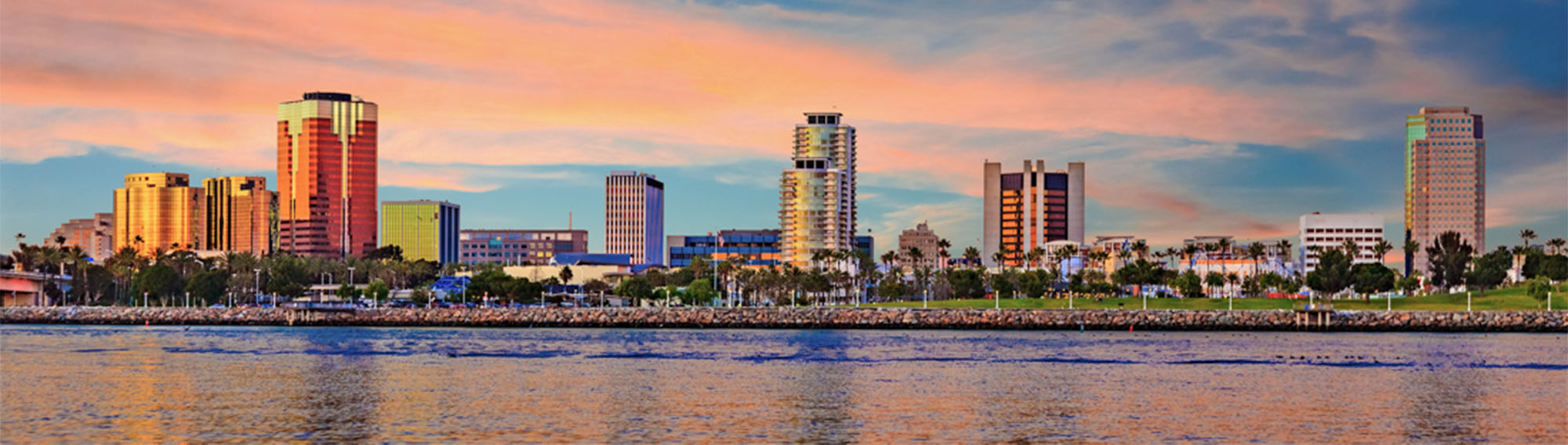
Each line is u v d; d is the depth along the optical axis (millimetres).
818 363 175875
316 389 139875
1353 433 110062
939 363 177000
